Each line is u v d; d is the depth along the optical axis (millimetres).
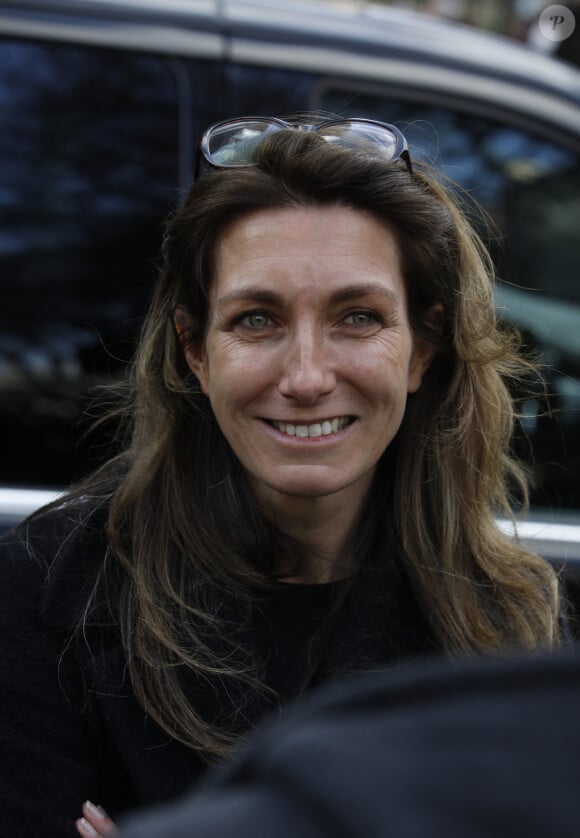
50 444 2016
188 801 452
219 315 1353
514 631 1548
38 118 1985
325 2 2381
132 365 1792
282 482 1354
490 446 1587
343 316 1339
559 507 2139
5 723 1403
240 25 2086
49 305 2000
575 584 2021
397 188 1343
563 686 430
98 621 1438
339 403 1338
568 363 2170
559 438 2148
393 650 1486
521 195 2195
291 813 393
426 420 1555
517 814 378
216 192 1337
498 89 2195
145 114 2025
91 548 1496
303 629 1452
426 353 1509
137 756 1396
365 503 1529
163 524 1469
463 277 1508
